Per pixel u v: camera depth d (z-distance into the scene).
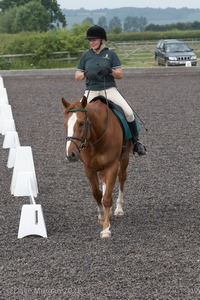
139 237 9.09
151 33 76.81
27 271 7.80
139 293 6.98
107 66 9.72
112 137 9.19
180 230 9.41
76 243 8.90
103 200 9.17
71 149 8.55
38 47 46.69
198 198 11.26
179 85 31.08
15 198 11.67
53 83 34.06
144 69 37.56
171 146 16.03
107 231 9.13
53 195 11.73
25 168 12.00
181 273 7.56
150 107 23.41
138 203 11.03
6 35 56.59
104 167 9.24
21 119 21.27
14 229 9.75
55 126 19.56
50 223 10.01
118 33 80.00
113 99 10.00
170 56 42.84
